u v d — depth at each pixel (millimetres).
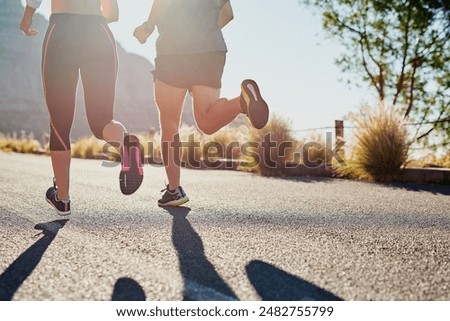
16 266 3229
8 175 11133
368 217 5426
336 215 5535
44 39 4508
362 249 3795
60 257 3459
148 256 3500
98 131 4625
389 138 10953
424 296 2727
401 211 5934
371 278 3023
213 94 5148
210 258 3457
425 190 8711
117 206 6051
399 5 20953
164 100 5406
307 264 3320
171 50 5156
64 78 4500
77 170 13258
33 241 3979
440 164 12789
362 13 21844
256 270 3164
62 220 5000
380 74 21906
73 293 2732
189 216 5309
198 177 11289
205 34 5086
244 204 6395
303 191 8297
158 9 5238
